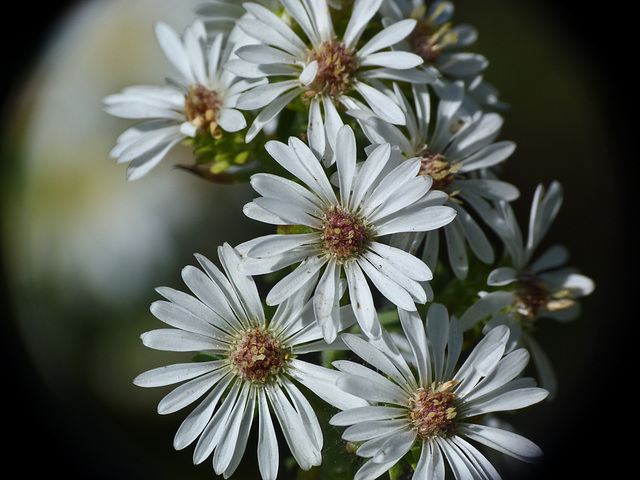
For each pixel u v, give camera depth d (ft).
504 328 0.44
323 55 0.46
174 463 0.49
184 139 0.48
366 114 0.45
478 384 0.45
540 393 0.45
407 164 0.44
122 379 0.50
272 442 0.44
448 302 0.47
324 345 0.45
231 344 0.45
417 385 0.45
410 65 0.46
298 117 0.47
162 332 0.44
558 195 0.49
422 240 0.46
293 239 0.44
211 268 0.45
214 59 0.48
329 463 0.45
